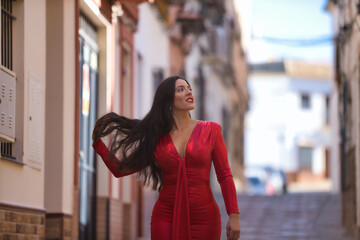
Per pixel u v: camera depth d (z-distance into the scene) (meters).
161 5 21.42
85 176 13.51
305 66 61.34
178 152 6.62
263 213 22.44
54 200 11.31
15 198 9.42
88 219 13.73
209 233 6.49
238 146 44.56
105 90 14.31
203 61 31.34
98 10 13.36
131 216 16.66
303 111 61.00
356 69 16.44
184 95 6.73
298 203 24.45
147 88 20.22
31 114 10.05
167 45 23.50
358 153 15.88
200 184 6.55
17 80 9.75
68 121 11.73
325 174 60.41
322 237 17.14
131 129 6.84
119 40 15.71
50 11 11.55
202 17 25.42
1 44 9.27
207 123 6.75
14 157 9.64
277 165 60.50
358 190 15.76
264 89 61.16
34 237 9.96
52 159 11.36
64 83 11.52
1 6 9.37
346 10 18.48
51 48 11.50
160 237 6.52
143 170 6.94
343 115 18.75
